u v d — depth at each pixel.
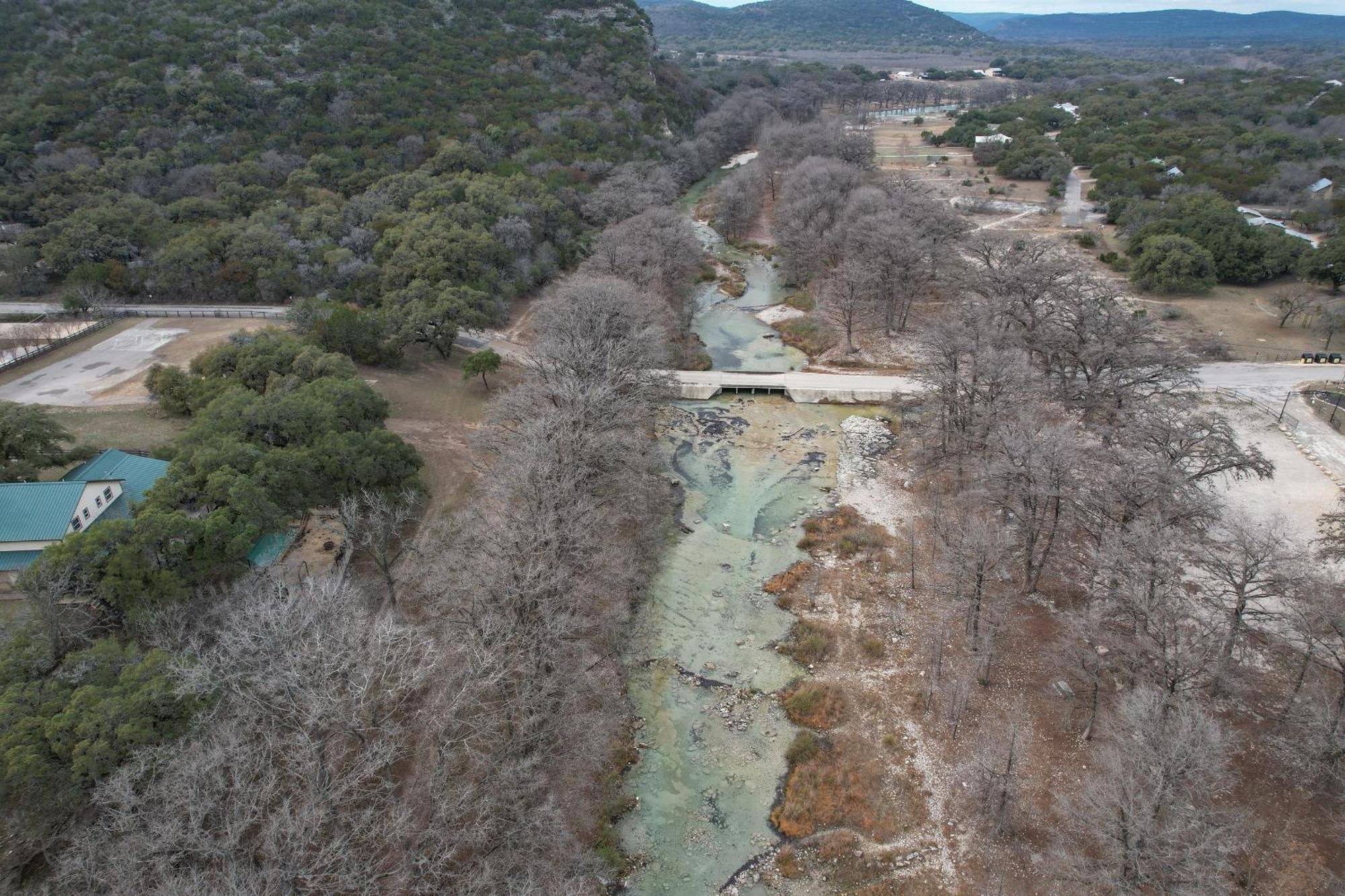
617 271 91.81
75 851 28.59
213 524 42.88
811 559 57.31
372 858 31.14
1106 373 64.44
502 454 55.88
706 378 83.56
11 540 44.16
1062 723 41.78
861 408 79.56
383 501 51.47
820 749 42.12
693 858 37.28
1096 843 35.09
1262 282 105.81
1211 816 32.19
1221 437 50.81
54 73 116.88
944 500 62.09
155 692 31.94
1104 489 45.59
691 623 51.75
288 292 93.56
